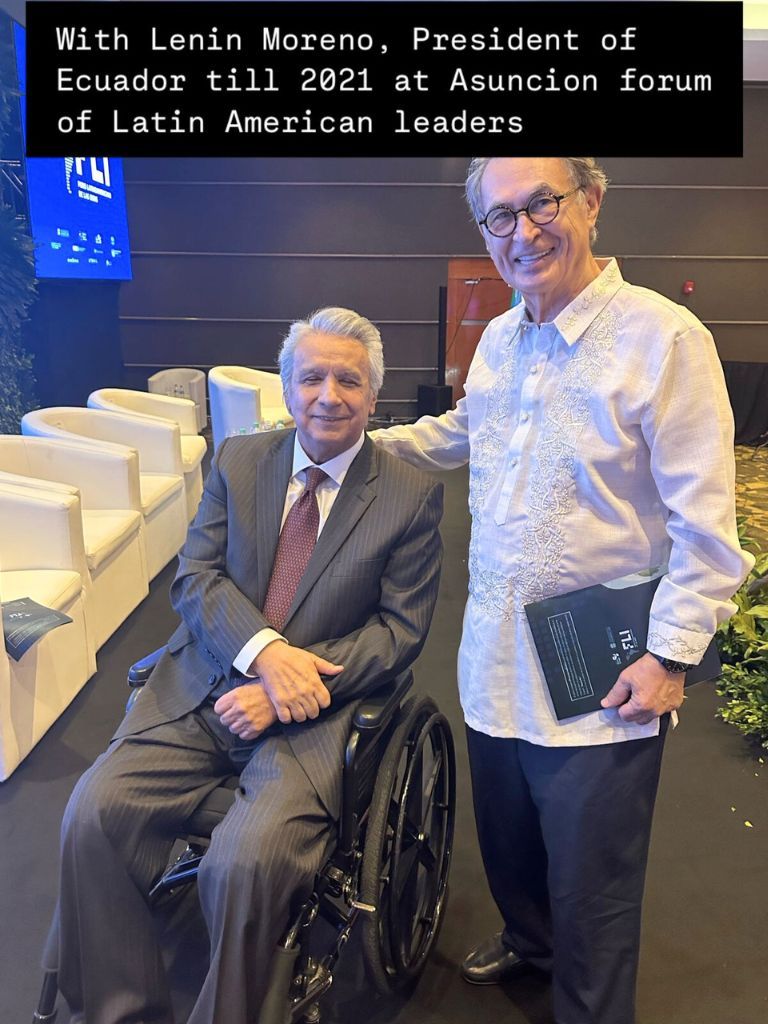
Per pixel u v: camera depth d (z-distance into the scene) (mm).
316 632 1548
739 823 2158
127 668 2969
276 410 5480
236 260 7367
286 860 1266
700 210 7215
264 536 1595
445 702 2785
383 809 1419
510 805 1461
